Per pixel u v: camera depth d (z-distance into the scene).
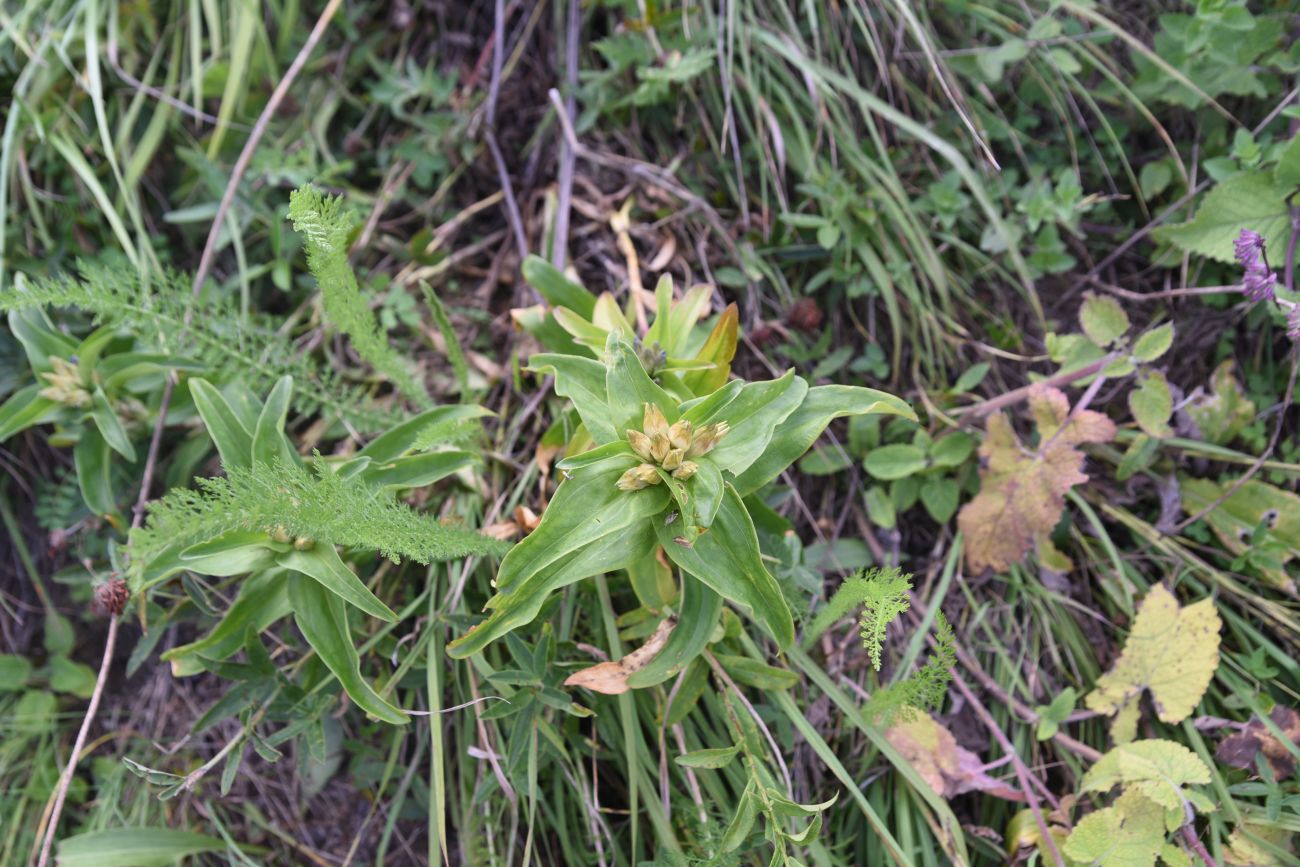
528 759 1.62
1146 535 1.98
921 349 2.15
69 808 2.09
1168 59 2.04
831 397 1.39
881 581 1.36
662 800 1.71
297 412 2.07
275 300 2.25
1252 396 2.07
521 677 1.53
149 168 2.26
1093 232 2.25
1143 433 1.95
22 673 2.16
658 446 1.27
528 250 2.20
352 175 2.32
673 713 1.61
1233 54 1.98
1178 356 2.13
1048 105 2.24
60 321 2.04
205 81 2.26
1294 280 1.96
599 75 2.20
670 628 1.50
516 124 2.32
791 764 1.78
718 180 2.24
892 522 1.98
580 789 1.70
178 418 1.97
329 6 2.10
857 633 1.90
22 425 1.76
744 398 1.35
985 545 1.94
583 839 1.79
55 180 2.21
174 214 2.14
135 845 1.89
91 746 1.88
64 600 2.21
